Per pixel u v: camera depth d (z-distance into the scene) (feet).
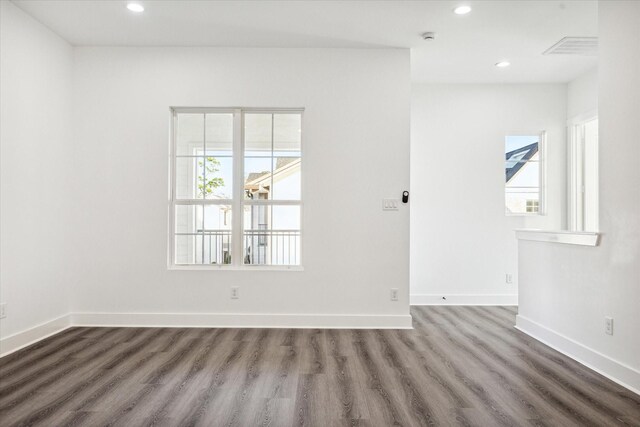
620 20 8.89
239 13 11.37
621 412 7.41
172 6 11.00
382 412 7.38
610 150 9.19
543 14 11.25
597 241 9.52
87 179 13.44
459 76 16.34
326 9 11.10
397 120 13.57
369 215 13.51
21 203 11.14
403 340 11.95
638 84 8.38
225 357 10.32
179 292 13.42
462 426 6.89
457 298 17.15
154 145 13.50
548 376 9.14
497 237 17.26
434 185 17.24
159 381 8.73
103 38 12.94
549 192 17.29
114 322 13.34
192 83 13.55
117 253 13.41
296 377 9.00
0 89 10.38
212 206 13.84
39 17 11.57
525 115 17.34
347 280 13.47
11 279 10.78
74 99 13.47
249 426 6.86
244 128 13.93
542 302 12.04
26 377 8.94
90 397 7.93
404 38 12.82
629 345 8.59
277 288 13.46
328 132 13.56
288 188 13.88
